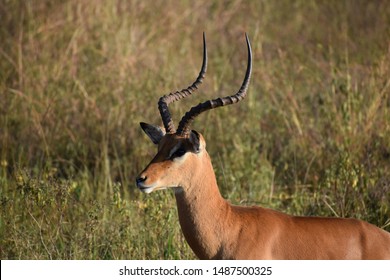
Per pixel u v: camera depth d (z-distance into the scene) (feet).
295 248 71.56
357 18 167.43
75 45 136.46
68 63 132.67
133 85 125.90
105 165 104.78
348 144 104.63
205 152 72.59
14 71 130.82
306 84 133.49
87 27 142.82
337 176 94.27
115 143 111.45
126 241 84.28
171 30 156.76
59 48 139.13
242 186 100.68
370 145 102.99
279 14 174.29
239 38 156.35
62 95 122.31
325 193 93.86
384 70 119.44
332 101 115.34
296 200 95.09
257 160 104.99
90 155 110.73
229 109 117.19
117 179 105.60
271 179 101.81
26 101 120.98
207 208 72.08
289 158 107.76
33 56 133.59
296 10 176.96
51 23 141.59
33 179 85.56
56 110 119.34
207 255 72.43
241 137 111.34
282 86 129.70
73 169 104.78
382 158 101.45
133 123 115.65
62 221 85.87
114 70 130.11
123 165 107.34
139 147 109.19
